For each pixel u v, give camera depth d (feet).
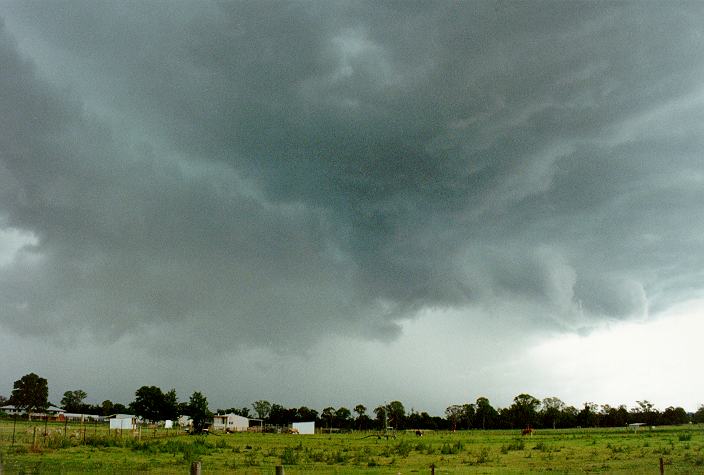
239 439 286.46
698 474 89.15
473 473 99.71
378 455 157.69
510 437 317.01
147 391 463.42
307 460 137.08
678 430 376.27
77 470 94.12
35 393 514.27
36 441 167.22
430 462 131.03
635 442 213.05
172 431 358.43
